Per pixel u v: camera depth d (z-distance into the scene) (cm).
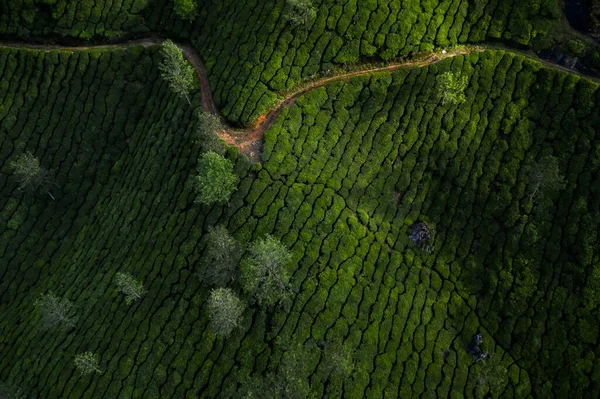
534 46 5272
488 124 4972
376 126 5053
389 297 4328
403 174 4894
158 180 5178
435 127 4997
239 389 3781
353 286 4325
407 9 5403
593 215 4419
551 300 4275
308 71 5300
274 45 5397
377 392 3900
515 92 5028
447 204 4784
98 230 5441
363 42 5325
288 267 4331
